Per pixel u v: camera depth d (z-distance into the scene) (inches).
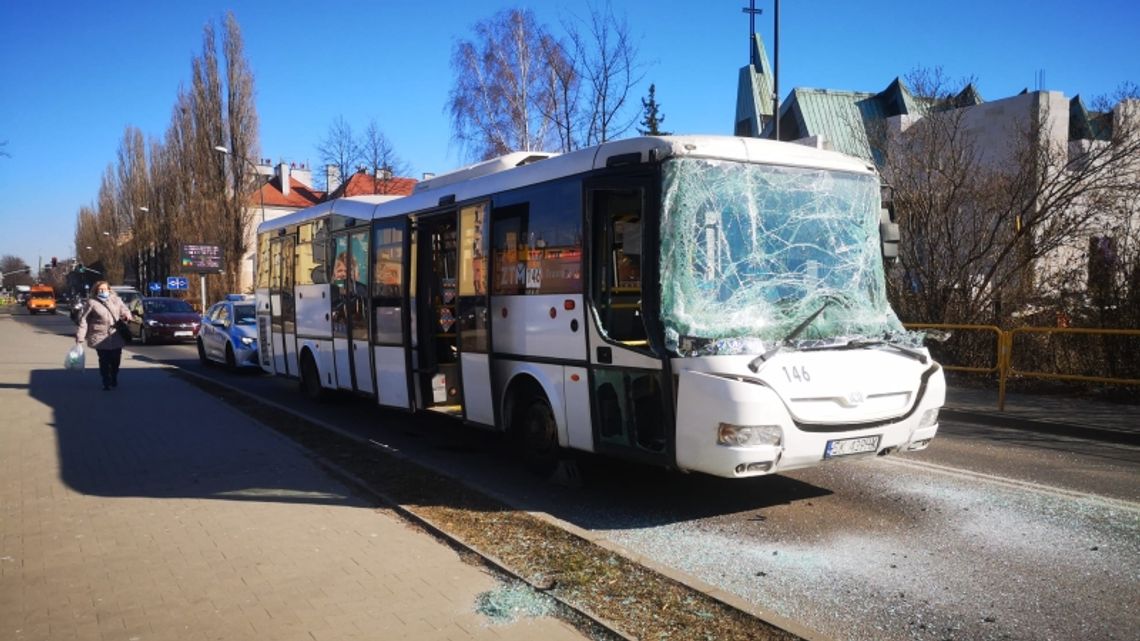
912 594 190.4
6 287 6820.9
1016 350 535.2
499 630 162.6
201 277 1772.9
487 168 339.0
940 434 401.7
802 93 1385.3
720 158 247.9
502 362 312.0
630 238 264.2
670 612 169.6
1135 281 479.5
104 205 3161.9
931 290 611.5
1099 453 352.5
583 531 227.8
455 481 287.1
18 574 195.2
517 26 1158.3
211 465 315.3
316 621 167.2
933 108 658.2
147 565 200.8
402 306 379.9
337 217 460.1
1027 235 570.9
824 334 252.5
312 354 505.7
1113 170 560.4
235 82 1904.5
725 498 278.2
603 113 951.0
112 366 560.7
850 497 277.4
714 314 240.2
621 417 254.1
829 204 266.1
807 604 185.2
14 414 443.5
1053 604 183.8
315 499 265.3
